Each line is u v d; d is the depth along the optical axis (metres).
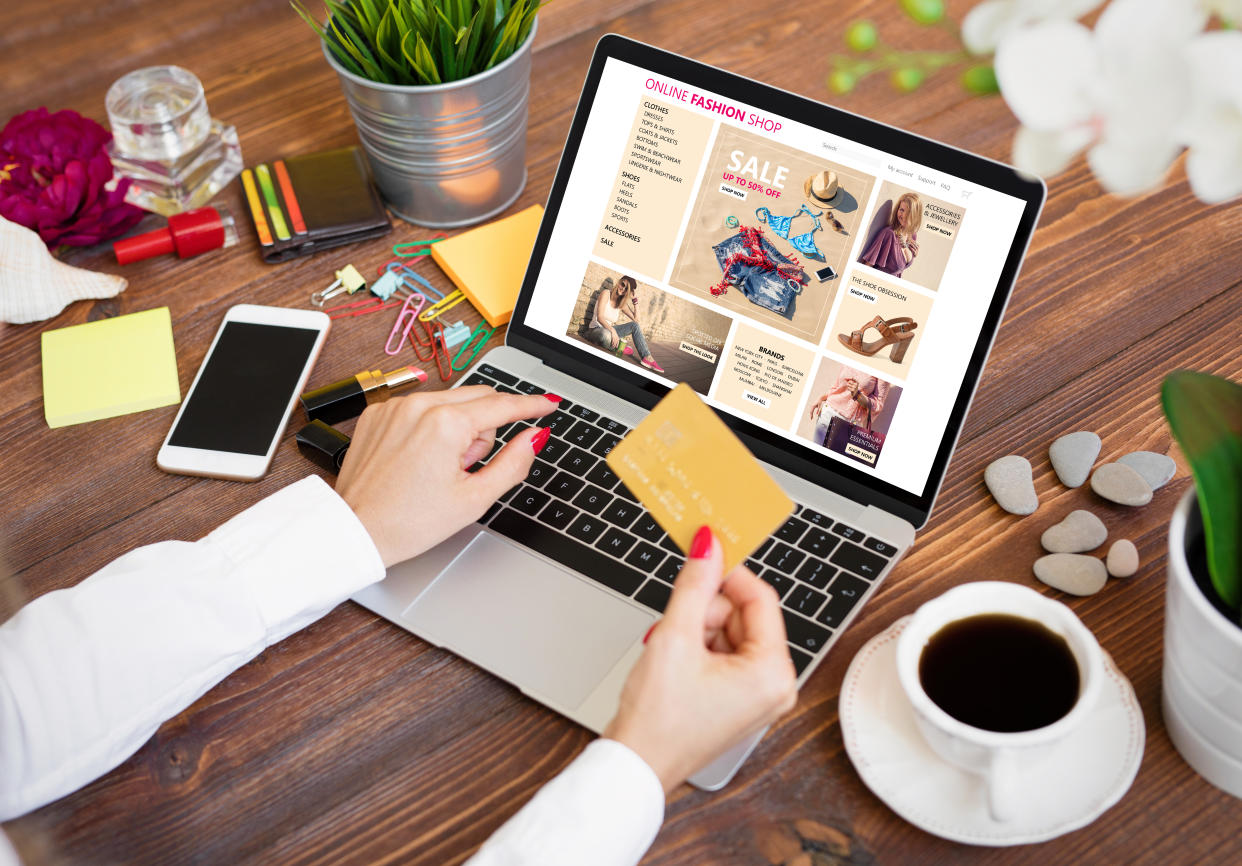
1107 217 1.02
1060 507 0.81
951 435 0.77
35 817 0.68
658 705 0.60
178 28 1.25
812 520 0.79
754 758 0.69
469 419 0.77
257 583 0.72
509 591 0.76
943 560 0.79
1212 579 0.57
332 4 0.90
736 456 0.63
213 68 1.22
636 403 0.88
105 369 0.93
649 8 1.25
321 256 1.03
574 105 1.15
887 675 0.69
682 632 0.60
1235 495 0.56
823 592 0.74
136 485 0.86
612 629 0.74
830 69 1.15
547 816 0.59
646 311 0.87
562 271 0.89
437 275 1.01
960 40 0.42
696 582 0.61
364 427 0.82
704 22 1.22
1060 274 0.98
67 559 0.82
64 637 0.68
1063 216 1.03
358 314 0.98
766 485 0.62
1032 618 0.66
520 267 0.99
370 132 0.96
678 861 0.65
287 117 1.16
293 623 0.74
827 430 0.81
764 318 0.83
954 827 0.62
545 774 0.69
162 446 0.88
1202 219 1.01
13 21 1.22
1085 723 0.65
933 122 1.10
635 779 0.59
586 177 0.88
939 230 0.77
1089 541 0.77
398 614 0.76
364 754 0.70
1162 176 0.42
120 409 0.91
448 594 0.76
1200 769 0.65
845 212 0.80
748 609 0.65
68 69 1.21
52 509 0.85
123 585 0.70
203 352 0.96
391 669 0.74
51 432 0.90
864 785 0.67
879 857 0.64
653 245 0.86
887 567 0.76
